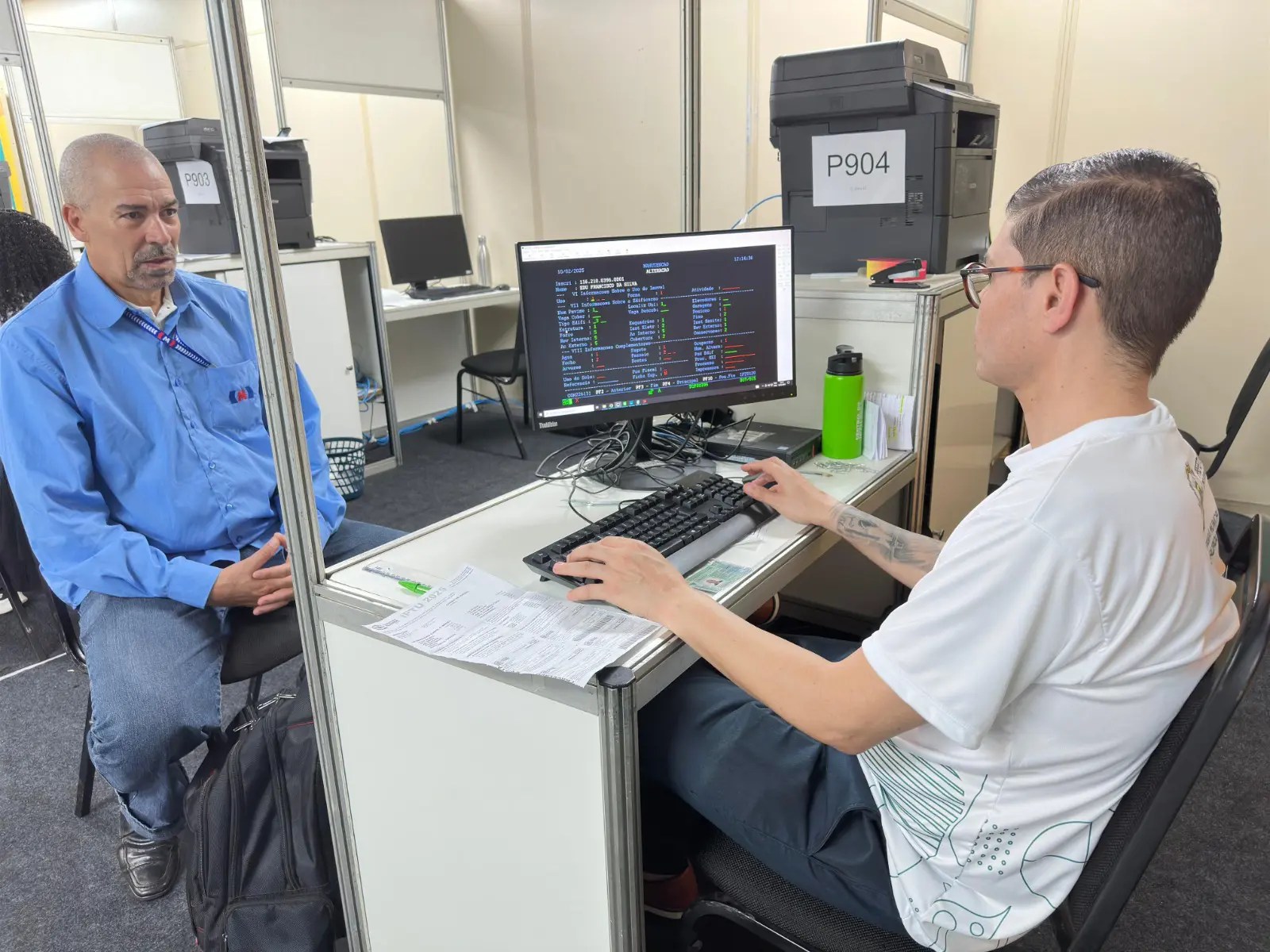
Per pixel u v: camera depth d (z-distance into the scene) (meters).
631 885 0.92
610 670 0.87
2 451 1.52
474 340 4.84
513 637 0.95
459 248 4.36
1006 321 0.81
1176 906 1.47
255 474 1.74
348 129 4.84
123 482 1.59
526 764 0.96
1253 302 2.80
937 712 0.72
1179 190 0.71
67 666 2.33
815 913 0.99
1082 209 0.74
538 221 4.44
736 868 1.04
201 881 1.31
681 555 1.13
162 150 3.03
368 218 4.96
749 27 3.47
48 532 1.50
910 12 2.46
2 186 3.14
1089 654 0.72
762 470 1.35
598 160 4.15
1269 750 1.87
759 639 0.87
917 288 1.58
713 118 3.66
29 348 1.49
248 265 0.98
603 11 3.91
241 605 1.54
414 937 1.19
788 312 1.57
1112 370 0.76
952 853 0.84
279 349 1.01
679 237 1.45
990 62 3.06
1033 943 1.33
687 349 1.50
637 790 0.90
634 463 1.57
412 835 1.12
